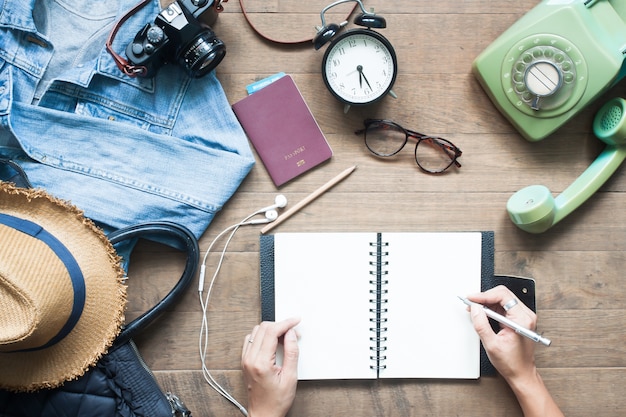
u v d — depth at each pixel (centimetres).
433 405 108
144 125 106
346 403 107
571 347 108
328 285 106
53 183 102
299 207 107
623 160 107
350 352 106
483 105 108
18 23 101
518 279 106
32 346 88
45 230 89
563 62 99
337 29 95
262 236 106
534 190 102
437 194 108
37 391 99
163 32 95
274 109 105
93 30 107
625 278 108
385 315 106
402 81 108
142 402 100
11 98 99
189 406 107
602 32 100
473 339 106
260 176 108
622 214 108
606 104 104
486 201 108
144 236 104
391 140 108
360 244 105
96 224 104
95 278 93
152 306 107
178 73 106
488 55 102
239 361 107
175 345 107
